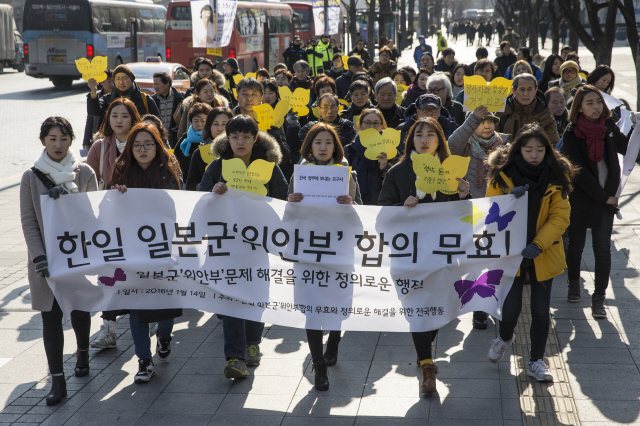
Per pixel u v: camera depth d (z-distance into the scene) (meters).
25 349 5.29
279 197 4.77
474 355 4.97
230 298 4.54
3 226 9.03
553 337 5.19
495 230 4.36
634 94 20.59
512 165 4.40
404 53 51.16
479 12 103.62
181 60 26.44
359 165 5.44
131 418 4.20
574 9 14.49
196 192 4.51
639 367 4.66
